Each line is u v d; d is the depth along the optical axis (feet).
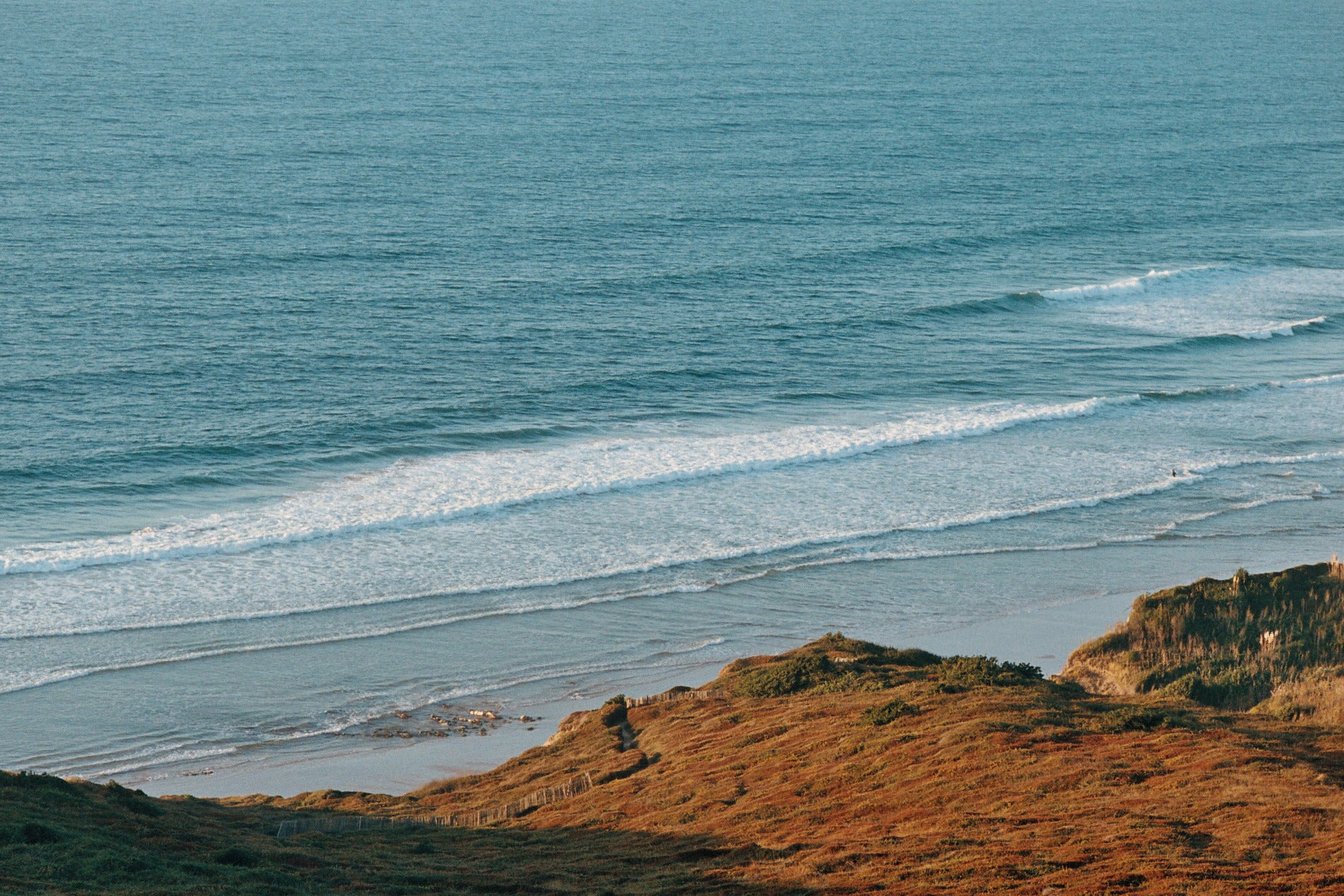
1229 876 47.32
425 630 139.03
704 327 270.67
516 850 72.69
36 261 289.74
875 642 135.95
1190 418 225.97
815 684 107.96
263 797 100.17
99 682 124.26
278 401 215.92
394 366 236.43
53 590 144.77
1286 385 246.47
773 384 237.66
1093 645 120.67
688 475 189.47
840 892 52.26
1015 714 80.84
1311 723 78.18
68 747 112.16
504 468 191.31
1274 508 181.98
